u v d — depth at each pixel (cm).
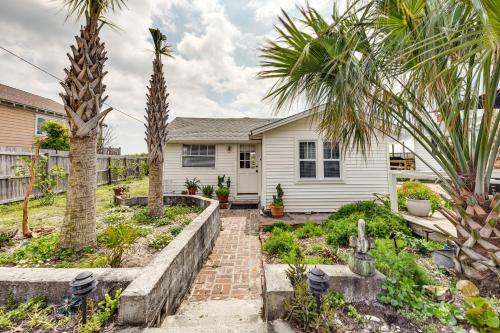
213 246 449
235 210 794
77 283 163
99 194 841
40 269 216
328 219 525
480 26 169
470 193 212
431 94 218
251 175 957
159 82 547
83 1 310
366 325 169
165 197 687
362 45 240
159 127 543
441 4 165
